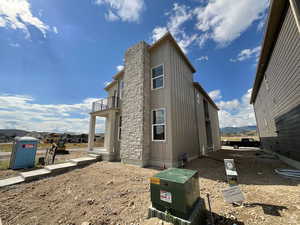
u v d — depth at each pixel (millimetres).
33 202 3479
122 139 7961
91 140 10039
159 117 7387
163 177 2479
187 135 8680
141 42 8148
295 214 2486
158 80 7844
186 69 10117
